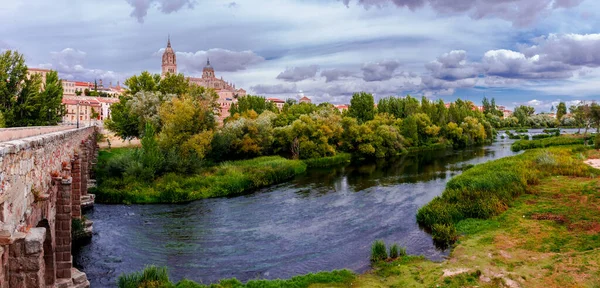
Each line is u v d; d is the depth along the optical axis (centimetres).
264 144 6350
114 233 2720
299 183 4712
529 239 2264
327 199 3762
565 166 4238
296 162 5841
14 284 827
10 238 727
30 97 5038
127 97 7175
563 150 5997
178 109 5000
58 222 1652
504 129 15338
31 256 835
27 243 833
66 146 1991
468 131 9662
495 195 3058
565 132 13025
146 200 3725
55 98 5578
